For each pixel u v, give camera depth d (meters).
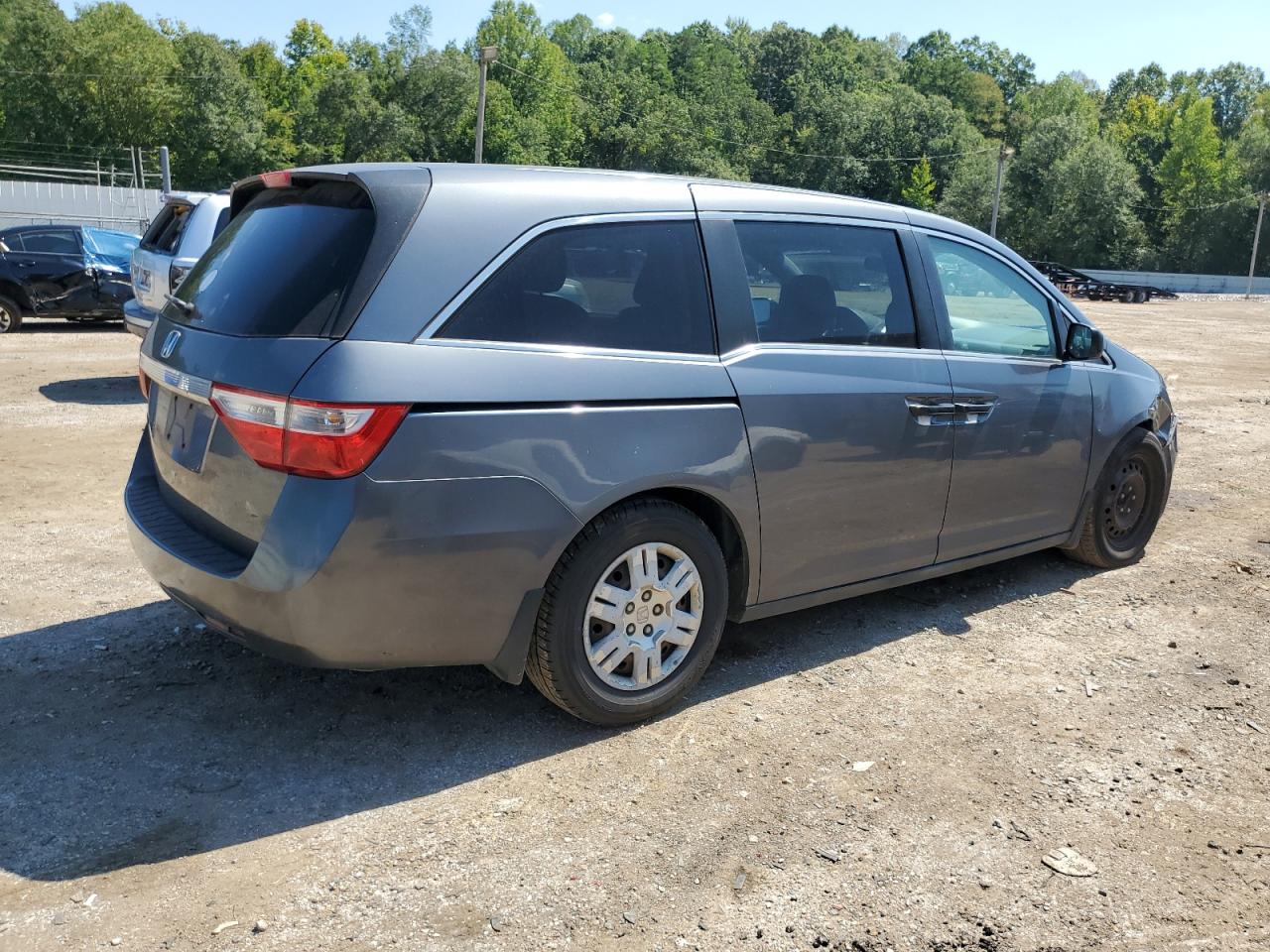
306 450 2.93
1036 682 4.14
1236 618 4.93
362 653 3.10
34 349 13.22
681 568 3.62
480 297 3.19
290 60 101.94
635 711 3.60
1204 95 136.88
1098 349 5.00
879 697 3.96
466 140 92.75
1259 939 2.63
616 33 137.12
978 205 94.75
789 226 4.00
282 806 3.09
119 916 2.58
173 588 3.38
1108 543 5.52
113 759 3.33
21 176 58.25
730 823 3.07
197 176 85.25
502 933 2.55
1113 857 2.97
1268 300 59.50
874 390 4.07
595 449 3.31
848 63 144.50
